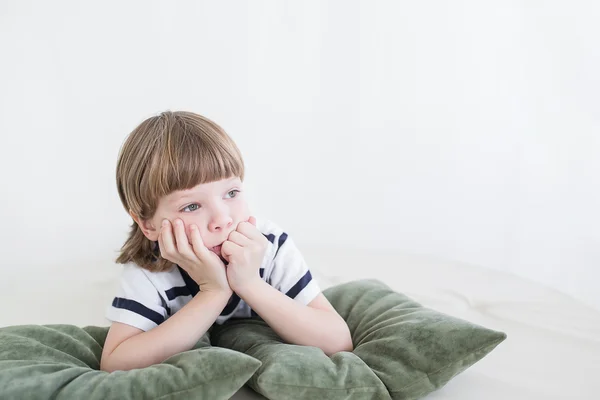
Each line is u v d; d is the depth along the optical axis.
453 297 1.67
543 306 1.59
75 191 2.52
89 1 2.39
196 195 1.12
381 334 1.23
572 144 2.23
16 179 2.46
